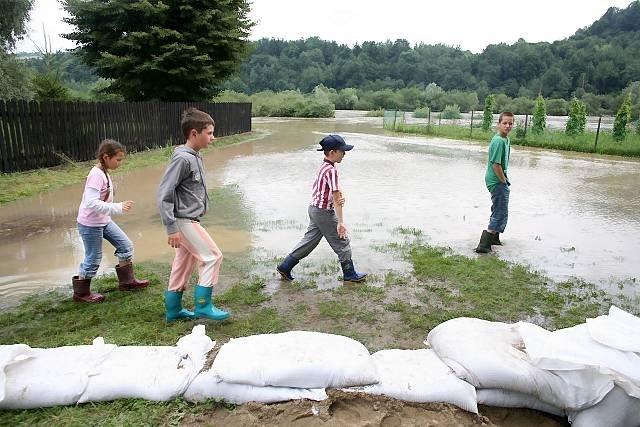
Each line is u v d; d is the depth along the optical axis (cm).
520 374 281
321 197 473
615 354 277
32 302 441
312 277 515
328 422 257
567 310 443
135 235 662
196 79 2158
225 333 380
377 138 2319
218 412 272
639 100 6003
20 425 258
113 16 2036
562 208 880
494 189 614
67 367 286
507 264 566
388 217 786
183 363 295
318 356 289
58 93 2177
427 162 1459
